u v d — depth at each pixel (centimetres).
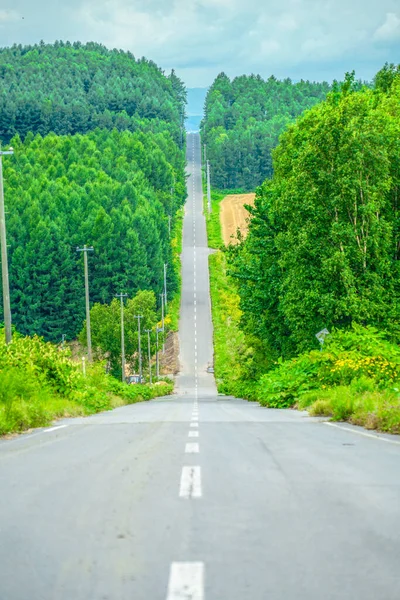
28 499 1484
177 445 2512
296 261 7281
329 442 2572
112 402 8356
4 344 5969
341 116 7538
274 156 11075
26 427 3578
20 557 1032
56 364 6184
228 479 1708
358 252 7031
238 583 891
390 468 1883
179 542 1102
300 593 854
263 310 8675
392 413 3120
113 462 2055
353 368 5466
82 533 1170
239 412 5391
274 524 1221
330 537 1127
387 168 7300
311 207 7269
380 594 850
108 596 848
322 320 7288
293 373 6334
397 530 1173
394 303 7050
